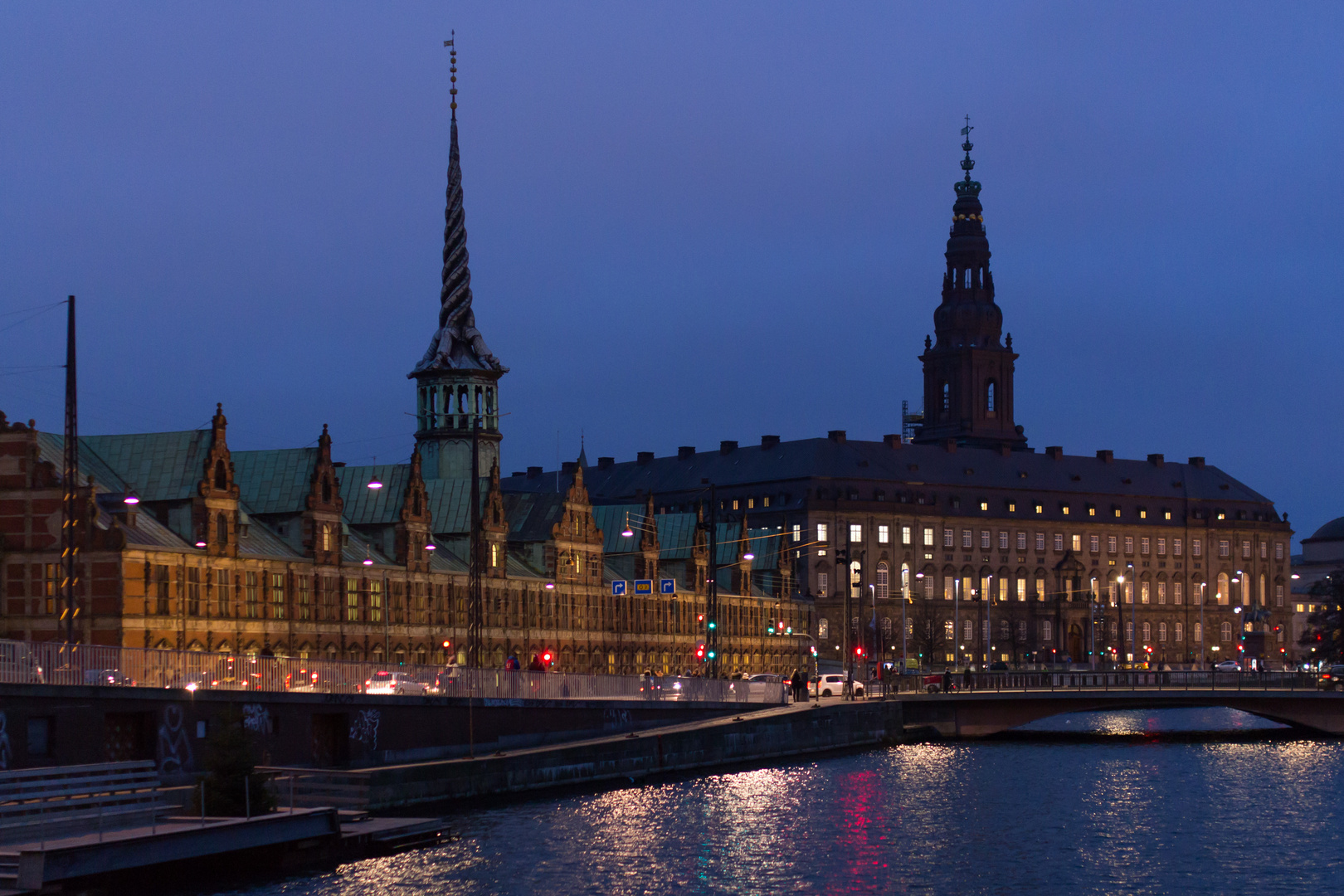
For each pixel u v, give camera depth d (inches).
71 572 3368.6
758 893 2807.6
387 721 3526.1
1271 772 4756.4
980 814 3732.8
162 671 3048.7
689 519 7844.5
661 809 3609.7
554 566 6451.8
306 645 4972.9
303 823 2763.3
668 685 4616.1
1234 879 3004.4
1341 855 3250.5
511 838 3154.5
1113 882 2965.1
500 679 3912.4
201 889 2591.0
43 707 2760.8
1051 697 5930.1
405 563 5447.8
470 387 6919.3
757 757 4680.1
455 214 7071.9
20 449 4382.4
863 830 3442.4
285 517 5054.1
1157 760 5108.3
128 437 4790.8
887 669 7691.9
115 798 2593.5
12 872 2333.9
